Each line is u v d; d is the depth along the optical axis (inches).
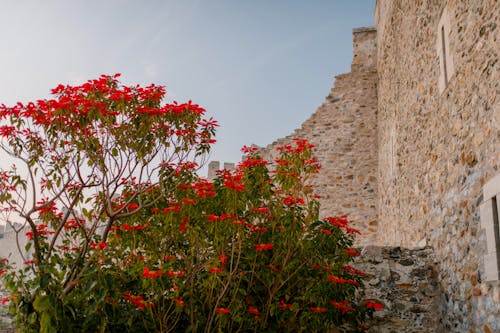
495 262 147.4
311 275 198.4
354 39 502.9
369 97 474.6
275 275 187.3
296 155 195.9
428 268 218.5
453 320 189.6
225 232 174.7
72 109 167.2
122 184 188.7
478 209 166.6
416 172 267.7
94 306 156.0
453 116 197.8
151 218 191.0
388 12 402.0
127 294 167.5
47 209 192.2
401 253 224.5
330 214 445.7
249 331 187.3
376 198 441.7
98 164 179.0
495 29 155.6
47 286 155.3
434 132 230.1
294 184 194.7
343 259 189.8
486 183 157.1
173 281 177.9
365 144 460.4
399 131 328.5
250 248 187.9
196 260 197.6
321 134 474.0
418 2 273.6
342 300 191.2
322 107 482.9
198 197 179.8
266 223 200.7
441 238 210.2
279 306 183.6
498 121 150.4
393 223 345.7
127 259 186.7
